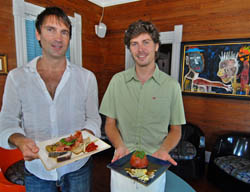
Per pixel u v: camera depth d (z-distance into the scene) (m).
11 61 2.22
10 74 0.96
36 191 1.05
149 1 3.13
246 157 2.26
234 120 2.65
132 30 0.99
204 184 2.26
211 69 2.70
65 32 0.92
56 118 1.00
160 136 1.12
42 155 0.85
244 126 2.59
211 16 2.65
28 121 0.99
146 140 1.12
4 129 0.89
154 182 0.74
